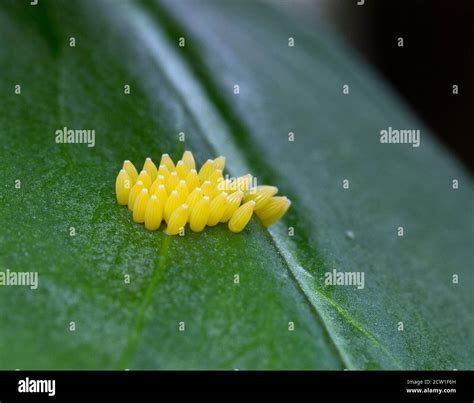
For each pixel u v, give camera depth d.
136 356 0.05
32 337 0.05
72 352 0.05
